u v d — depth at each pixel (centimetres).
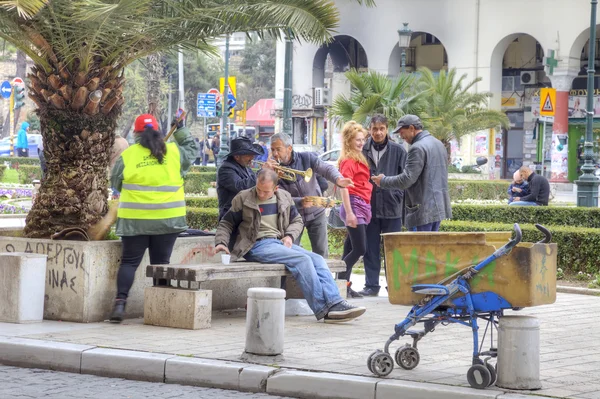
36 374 904
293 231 1157
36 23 1120
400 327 822
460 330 1080
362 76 3619
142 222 1096
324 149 5472
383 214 1366
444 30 5153
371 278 1389
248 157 1190
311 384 812
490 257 788
